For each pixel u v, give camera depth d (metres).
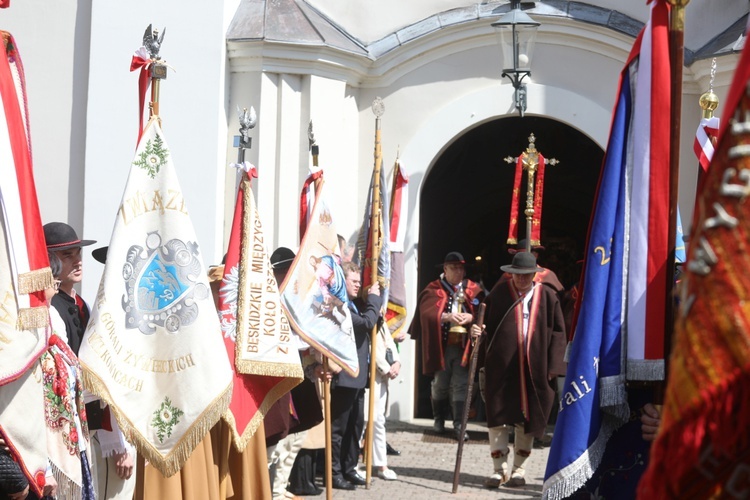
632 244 4.05
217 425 5.89
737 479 1.88
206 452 5.61
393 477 9.15
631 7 11.48
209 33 10.45
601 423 4.13
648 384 4.05
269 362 5.92
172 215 5.33
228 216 10.87
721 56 10.59
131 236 5.30
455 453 10.41
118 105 10.37
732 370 1.81
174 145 10.41
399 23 11.80
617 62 11.48
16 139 4.28
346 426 8.73
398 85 11.80
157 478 5.41
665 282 4.00
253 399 5.93
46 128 10.48
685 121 11.21
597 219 4.12
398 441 10.99
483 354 9.91
